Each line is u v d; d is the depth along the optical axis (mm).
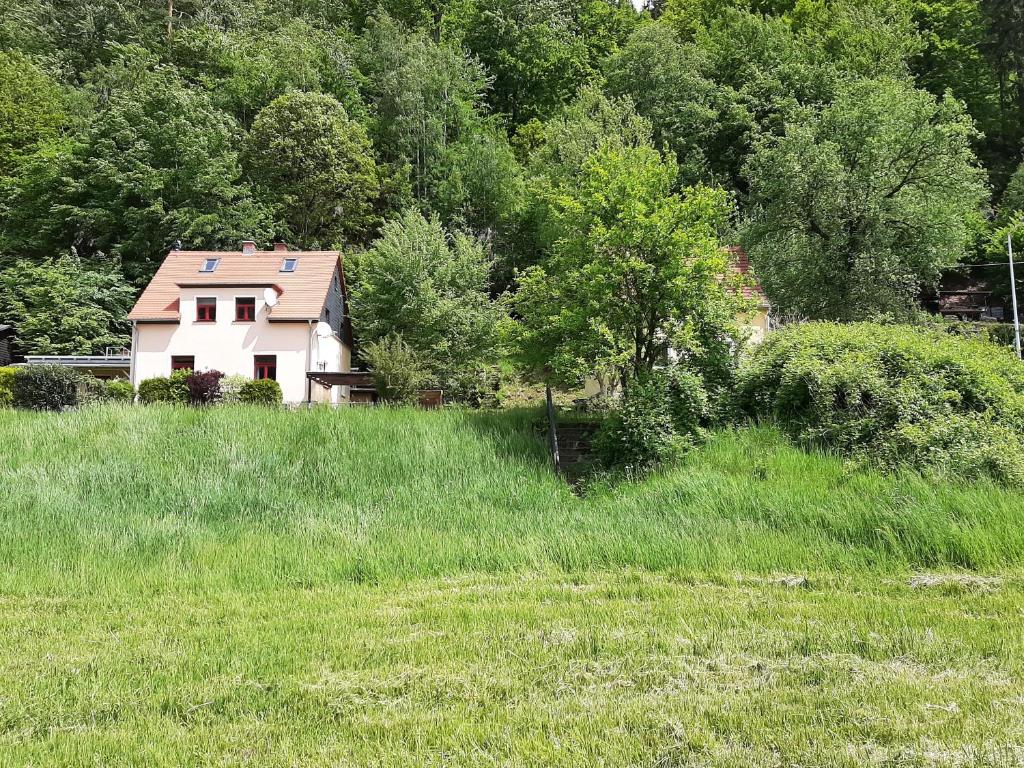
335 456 13086
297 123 41969
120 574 8219
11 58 47969
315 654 5227
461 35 58188
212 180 38281
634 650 5129
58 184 39781
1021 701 4043
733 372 13852
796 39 49188
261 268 30828
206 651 5371
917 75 47188
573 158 37219
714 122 43875
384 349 23906
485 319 28125
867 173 26641
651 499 10430
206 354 27797
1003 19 45281
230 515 10625
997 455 9508
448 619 6117
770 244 28125
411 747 3654
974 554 7453
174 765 3490
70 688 4621
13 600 7277
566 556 8430
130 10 57438
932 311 38719
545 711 4051
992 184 44625
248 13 61438
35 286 33719
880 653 4973
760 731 3711
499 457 13492
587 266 14203
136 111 40375
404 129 47281
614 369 15453
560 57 56250
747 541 8398
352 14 63531
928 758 3357
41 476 11680
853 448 10914
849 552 7910
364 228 43812
